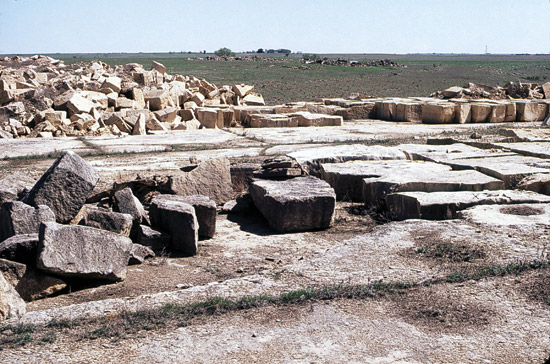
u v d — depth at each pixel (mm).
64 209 8156
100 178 10539
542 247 7012
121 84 26922
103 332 4969
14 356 4547
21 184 10008
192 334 4922
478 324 5023
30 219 7480
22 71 28703
